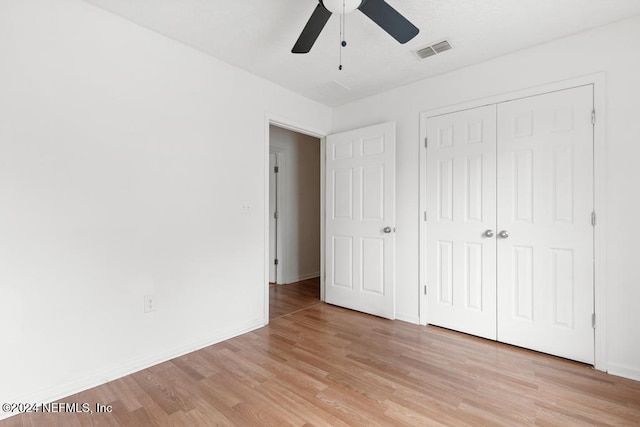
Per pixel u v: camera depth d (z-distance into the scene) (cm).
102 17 190
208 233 244
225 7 187
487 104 251
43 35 169
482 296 255
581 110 212
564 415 159
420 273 288
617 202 200
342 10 152
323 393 179
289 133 451
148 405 168
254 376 197
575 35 213
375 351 232
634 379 193
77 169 180
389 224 299
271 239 456
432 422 154
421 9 186
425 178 286
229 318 258
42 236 169
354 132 327
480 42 223
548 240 225
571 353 217
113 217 194
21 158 162
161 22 203
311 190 486
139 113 206
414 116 293
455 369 205
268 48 235
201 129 239
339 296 341
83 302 183
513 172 239
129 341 201
